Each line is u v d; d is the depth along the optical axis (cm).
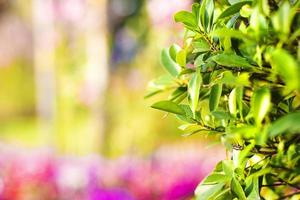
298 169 128
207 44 140
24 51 2144
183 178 652
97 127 912
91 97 938
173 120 841
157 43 813
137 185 650
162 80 161
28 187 646
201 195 146
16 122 1834
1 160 680
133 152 837
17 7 2070
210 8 140
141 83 880
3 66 2114
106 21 937
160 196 645
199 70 133
